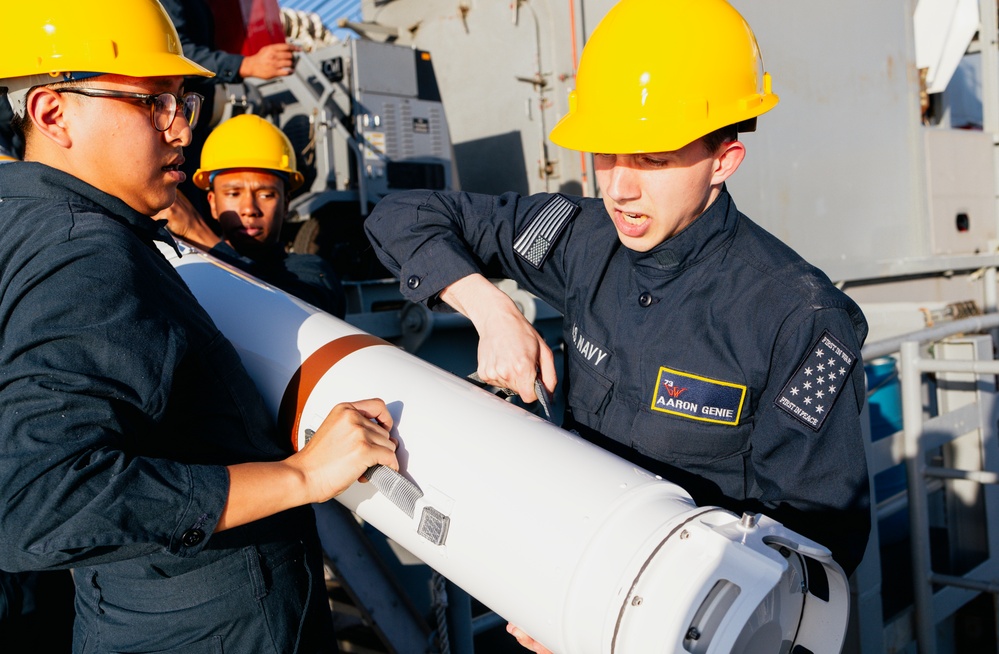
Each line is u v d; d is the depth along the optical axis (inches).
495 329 56.5
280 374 59.6
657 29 50.9
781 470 49.7
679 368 53.0
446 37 158.2
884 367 130.7
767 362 50.6
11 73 46.4
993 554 121.8
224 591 51.1
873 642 100.4
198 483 42.1
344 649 104.1
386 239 64.2
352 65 136.6
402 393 53.9
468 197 66.5
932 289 170.9
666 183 50.3
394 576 88.0
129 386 42.1
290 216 134.0
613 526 42.9
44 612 84.4
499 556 45.8
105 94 46.8
